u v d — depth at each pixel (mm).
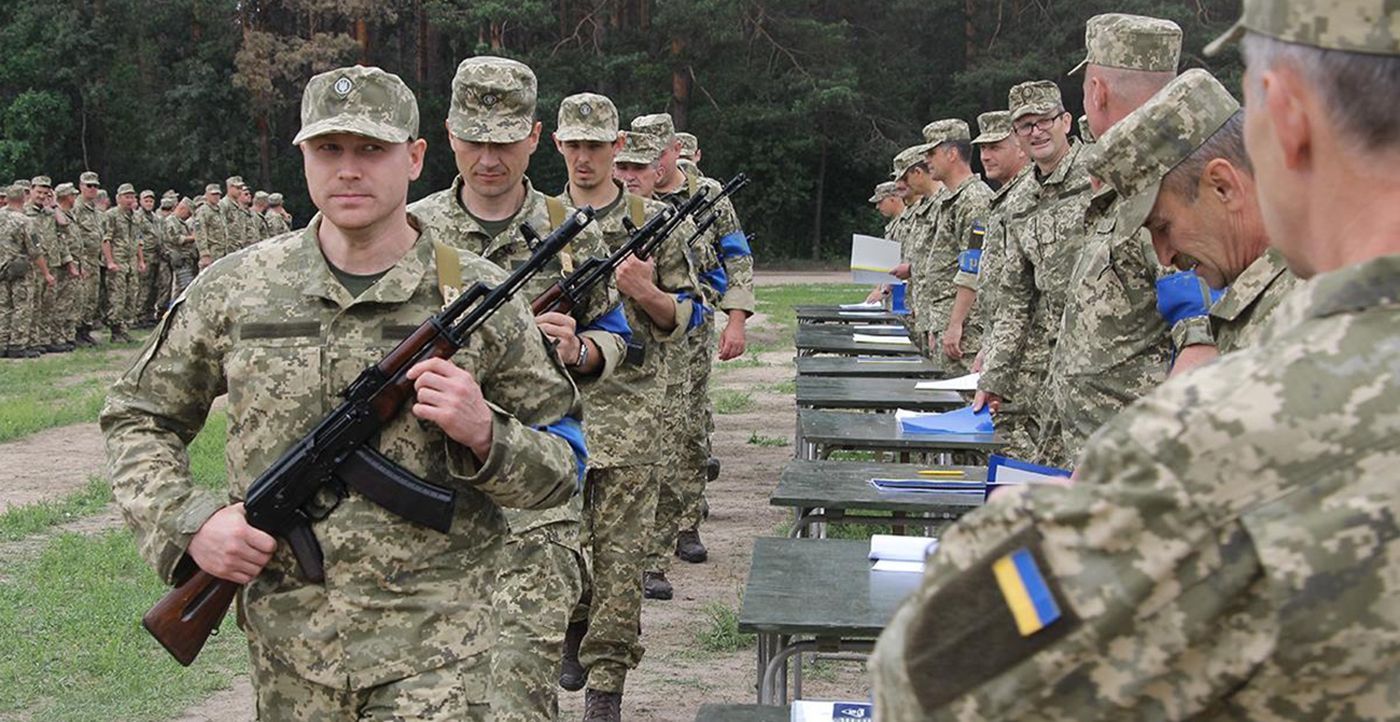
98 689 6223
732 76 44531
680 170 9594
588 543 5773
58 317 21594
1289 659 1322
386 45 46062
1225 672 1344
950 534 1471
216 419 13492
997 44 43625
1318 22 1409
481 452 3250
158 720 5906
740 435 13492
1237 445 1343
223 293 3402
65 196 22391
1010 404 7035
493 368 3459
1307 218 1490
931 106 47250
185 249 25172
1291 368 1361
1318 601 1305
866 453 11219
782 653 4168
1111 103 5047
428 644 3279
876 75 46312
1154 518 1354
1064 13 42844
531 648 4703
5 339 20578
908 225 13133
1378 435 1323
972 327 9992
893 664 1476
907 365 9570
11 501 10234
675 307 5934
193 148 43062
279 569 3307
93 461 11922
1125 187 3512
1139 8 39812
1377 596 1302
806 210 48625
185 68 43812
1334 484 1320
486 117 5145
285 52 41406
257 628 3334
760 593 3902
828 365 9570
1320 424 1334
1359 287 1385
